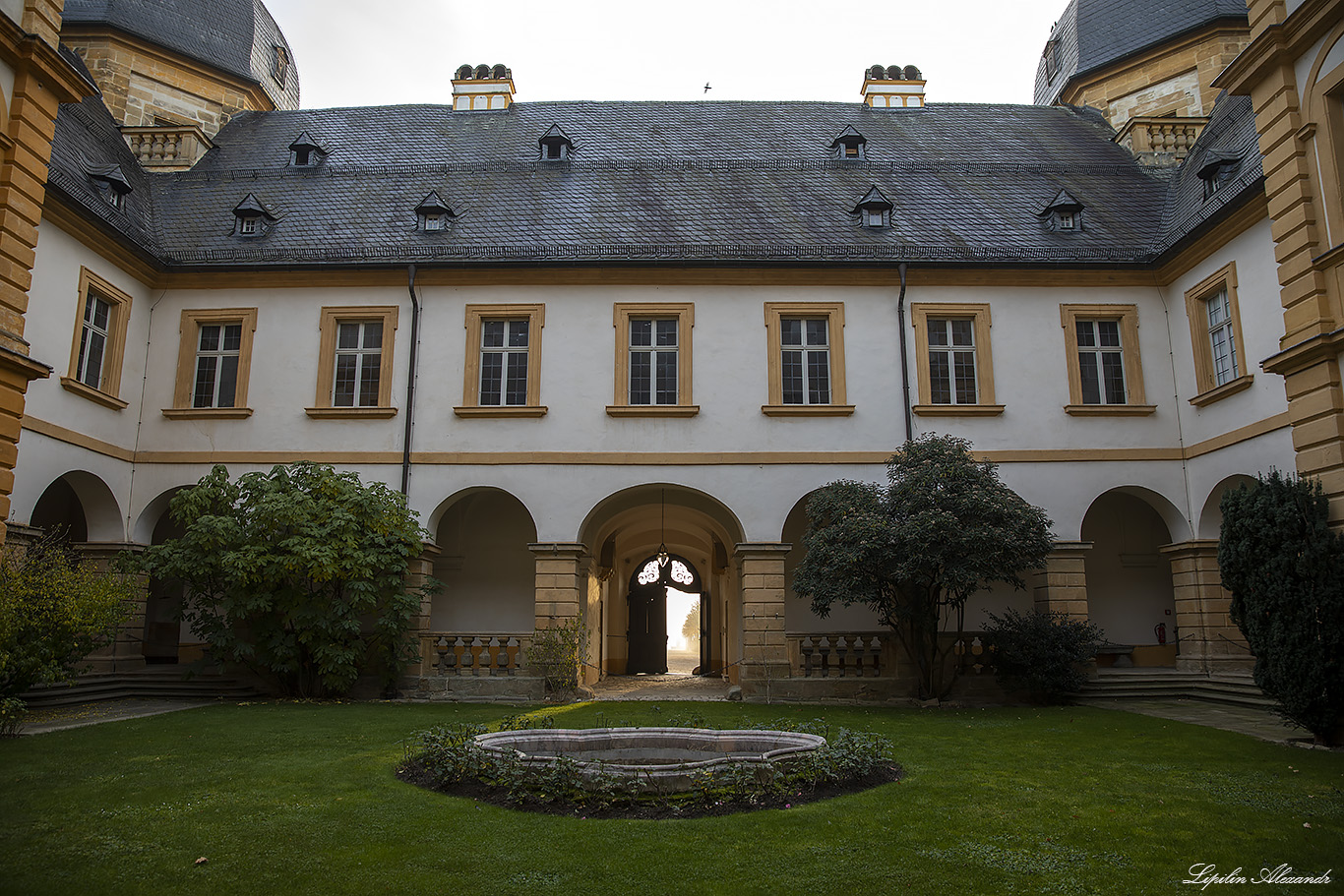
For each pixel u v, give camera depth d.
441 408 17.83
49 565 13.24
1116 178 21.45
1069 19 26.38
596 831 6.28
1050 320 18.33
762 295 18.34
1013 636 15.80
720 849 5.91
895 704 15.95
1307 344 10.85
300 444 17.73
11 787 7.82
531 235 18.88
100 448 16.59
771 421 17.81
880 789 7.76
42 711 13.56
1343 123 11.09
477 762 7.66
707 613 26.03
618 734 8.46
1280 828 6.75
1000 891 5.30
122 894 5.13
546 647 16.58
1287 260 11.55
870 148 23.17
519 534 19.84
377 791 7.55
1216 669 16.81
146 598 17.38
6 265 10.41
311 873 5.46
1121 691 16.53
